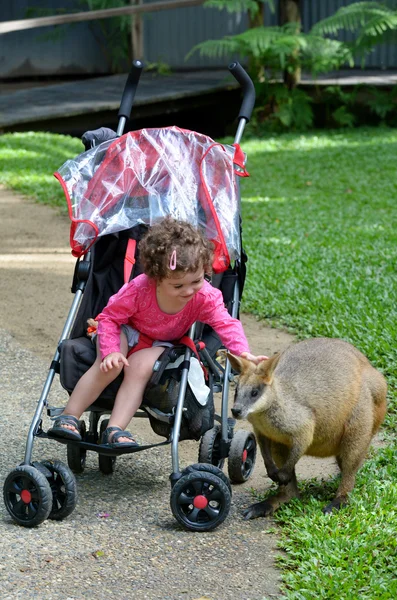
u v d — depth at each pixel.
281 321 7.14
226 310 4.23
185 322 4.11
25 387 5.83
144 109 17.81
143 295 4.02
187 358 4.04
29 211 11.45
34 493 3.85
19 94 18.91
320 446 4.21
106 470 4.55
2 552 3.66
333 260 8.84
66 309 7.69
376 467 4.54
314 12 20.84
